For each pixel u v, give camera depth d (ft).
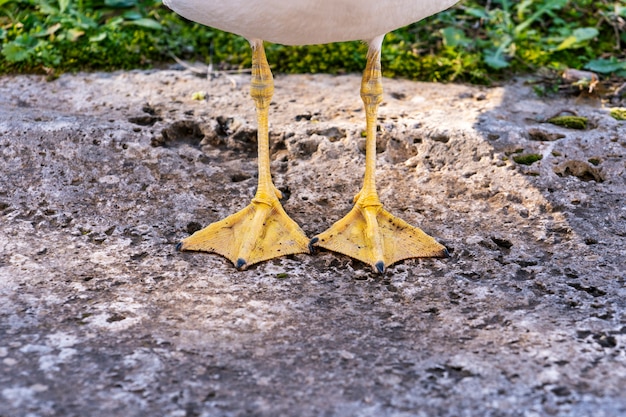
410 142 3.08
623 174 2.94
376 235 2.69
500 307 2.51
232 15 2.52
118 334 2.42
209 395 2.27
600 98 3.33
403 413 2.23
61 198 2.85
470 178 2.95
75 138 3.03
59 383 2.28
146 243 2.71
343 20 2.50
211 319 2.47
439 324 2.47
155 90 3.34
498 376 2.32
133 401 2.25
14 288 2.54
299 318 2.48
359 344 2.40
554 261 2.66
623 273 2.61
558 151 3.02
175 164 2.99
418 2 2.52
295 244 2.70
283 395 2.27
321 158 3.02
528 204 2.86
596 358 2.36
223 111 3.23
